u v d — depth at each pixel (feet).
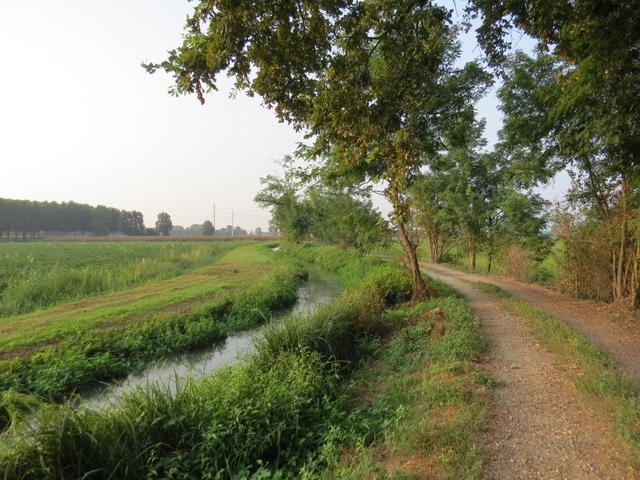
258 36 12.79
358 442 12.78
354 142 17.37
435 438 11.90
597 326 26.05
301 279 69.77
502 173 63.26
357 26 13.61
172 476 12.32
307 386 17.74
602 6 13.01
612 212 33.30
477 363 19.04
